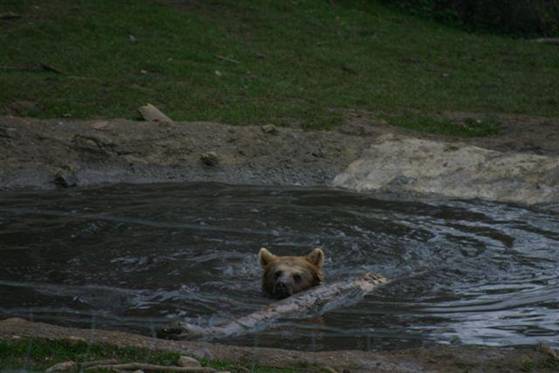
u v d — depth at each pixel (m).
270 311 14.05
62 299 14.75
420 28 47.72
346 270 17.12
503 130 30.84
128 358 10.55
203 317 14.09
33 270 16.39
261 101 32.34
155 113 29.33
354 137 28.25
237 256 17.72
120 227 19.64
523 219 21.27
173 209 21.58
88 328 13.23
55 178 24.62
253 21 43.53
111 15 40.62
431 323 13.83
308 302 14.61
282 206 22.25
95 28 38.84
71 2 41.66
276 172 26.02
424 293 15.63
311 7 47.25
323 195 23.88
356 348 12.52
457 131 30.30
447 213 21.86
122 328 13.30
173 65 35.75
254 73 36.34
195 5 44.66
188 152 26.70
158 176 25.64
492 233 19.89
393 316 14.23
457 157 25.78
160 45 38.06
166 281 15.99
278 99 32.88
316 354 11.56
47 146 26.16
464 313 14.39
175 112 30.34
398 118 31.33
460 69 40.59
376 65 39.44
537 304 14.79
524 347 12.43
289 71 37.16
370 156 26.62
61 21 38.97
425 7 50.94
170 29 40.16
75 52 35.91
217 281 16.17
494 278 16.52
